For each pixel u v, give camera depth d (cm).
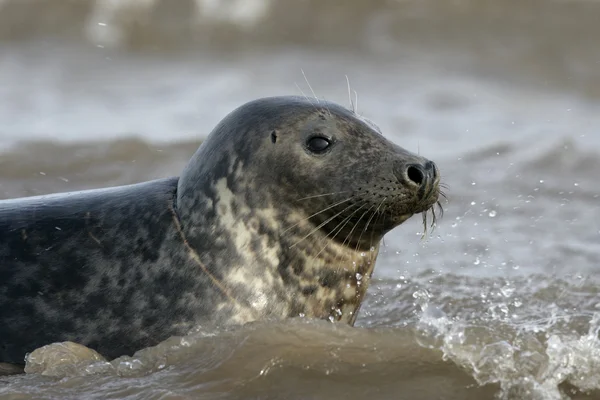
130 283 1966
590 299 2473
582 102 5803
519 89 6138
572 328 2198
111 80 6109
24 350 1939
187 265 1967
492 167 3925
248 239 1970
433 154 4225
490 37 7106
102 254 1995
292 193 1964
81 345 1933
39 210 2091
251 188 1980
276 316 1973
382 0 7669
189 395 1770
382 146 1983
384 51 7100
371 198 1916
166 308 1948
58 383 1830
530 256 2870
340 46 7338
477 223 3228
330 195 1939
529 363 1905
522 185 3662
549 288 2561
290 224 1969
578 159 3975
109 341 1941
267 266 1967
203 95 5625
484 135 4688
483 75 6462
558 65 6594
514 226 3189
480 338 1986
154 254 1983
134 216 2042
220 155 2023
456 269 2756
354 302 2078
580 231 3120
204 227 1989
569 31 7012
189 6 7700
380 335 1970
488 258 2856
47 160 3834
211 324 1941
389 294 2559
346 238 1983
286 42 7488
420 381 1845
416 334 1984
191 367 1864
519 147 4231
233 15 7619
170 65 6775
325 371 1852
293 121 1998
